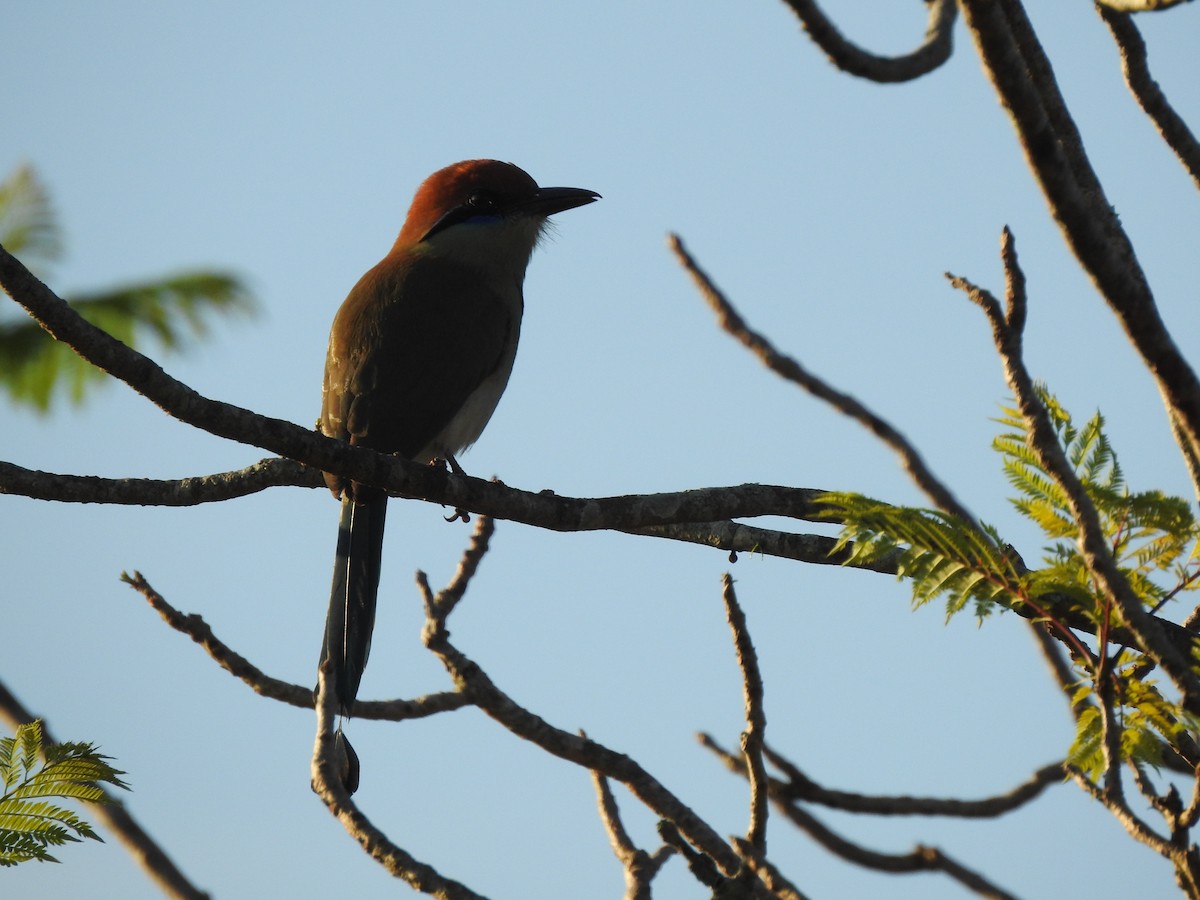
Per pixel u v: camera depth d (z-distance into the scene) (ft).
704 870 21.11
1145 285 25.45
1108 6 25.59
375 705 34.73
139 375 27.55
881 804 35.27
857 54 28.55
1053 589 22.50
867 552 23.29
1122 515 22.59
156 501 34.78
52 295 26.55
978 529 23.41
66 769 24.50
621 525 32.27
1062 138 25.93
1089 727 23.09
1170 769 29.58
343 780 29.55
